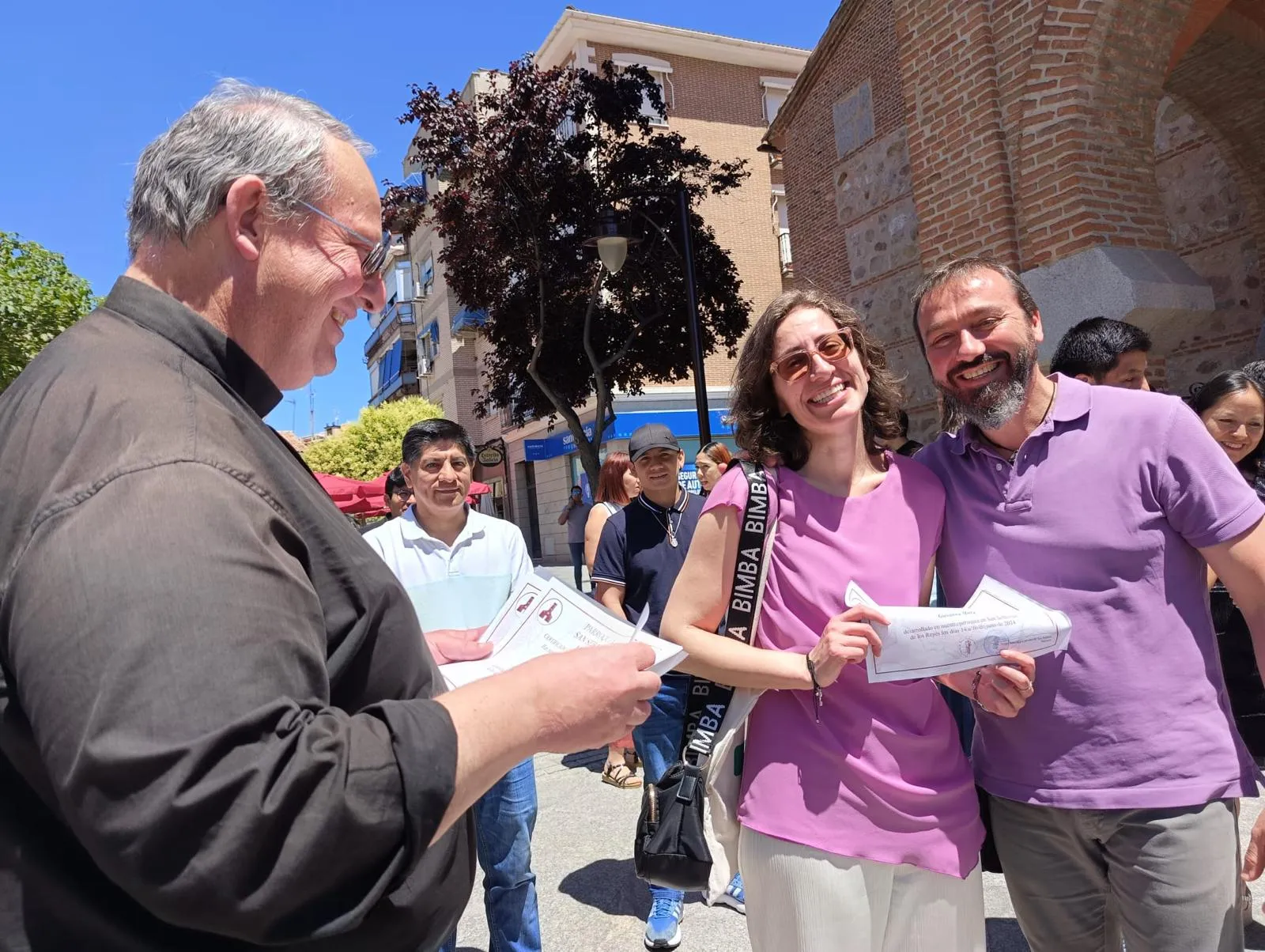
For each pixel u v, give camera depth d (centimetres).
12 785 87
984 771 194
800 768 174
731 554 189
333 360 133
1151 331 528
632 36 1991
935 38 619
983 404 186
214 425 92
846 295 938
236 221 106
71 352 96
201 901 72
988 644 166
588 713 100
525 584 159
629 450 378
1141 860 169
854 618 167
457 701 93
